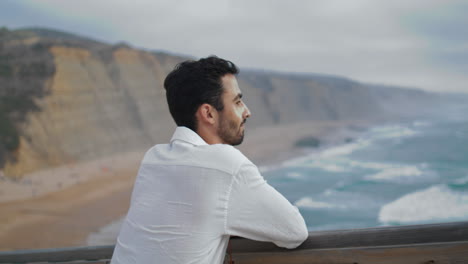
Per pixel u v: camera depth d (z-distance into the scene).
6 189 37.28
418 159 55.41
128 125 60.31
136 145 58.28
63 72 53.91
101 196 38.00
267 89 116.62
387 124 121.56
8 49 53.84
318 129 102.75
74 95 53.62
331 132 98.81
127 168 49.12
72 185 40.84
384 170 47.72
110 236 27.52
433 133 89.50
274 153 69.88
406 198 31.47
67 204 35.16
